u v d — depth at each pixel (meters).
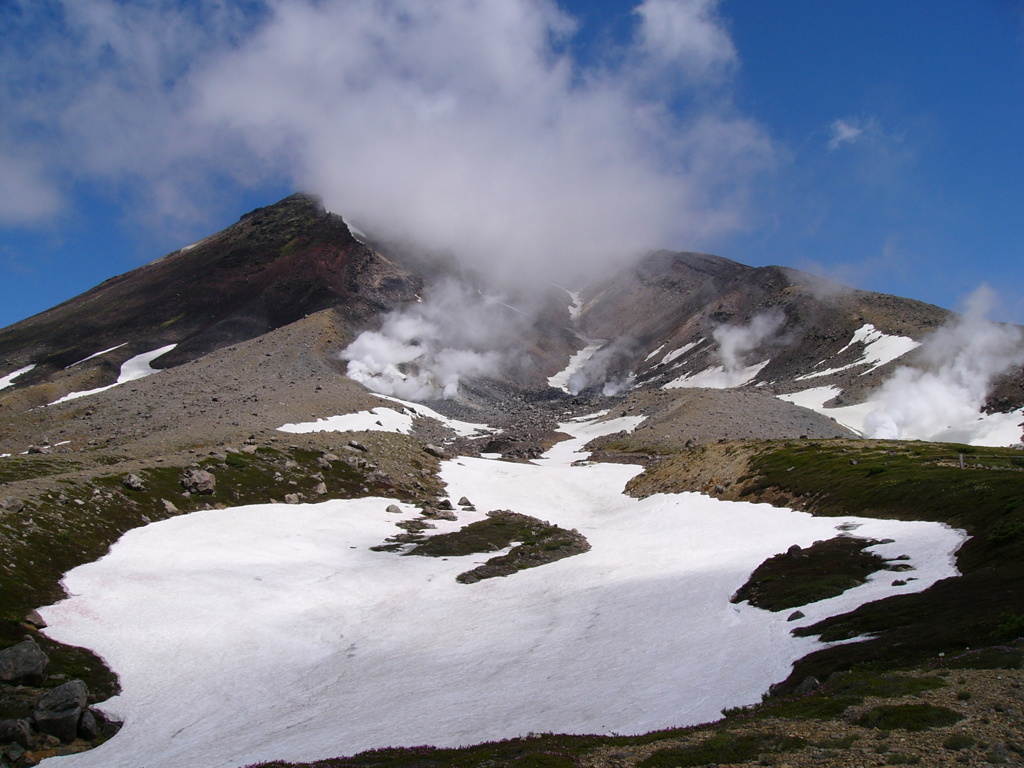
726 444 105.88
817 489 72.31
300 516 79.81
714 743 21.59
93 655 43.00
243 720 37.12
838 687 24.50
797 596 40.97
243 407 150.50
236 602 53.72
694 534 68.75
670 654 37.25
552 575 60.97
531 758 23.34
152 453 101.44
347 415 157.88
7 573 49.03
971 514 49.62
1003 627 25.47
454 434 177.25
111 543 61.16
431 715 33.88
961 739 17.47
